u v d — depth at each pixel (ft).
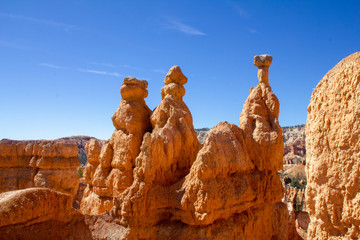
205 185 45.32
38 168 92.38
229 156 49.49
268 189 53.52
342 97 28.94
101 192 67.00
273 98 57.36
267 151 54.29
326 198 29.76
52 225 44.11
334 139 29.48
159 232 48.49
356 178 27.43
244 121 56.85
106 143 71.31
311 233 31.78
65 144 92.89
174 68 68.18
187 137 58.85
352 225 27.61
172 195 49.52
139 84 69.46
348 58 30.12
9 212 38.75
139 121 66.69
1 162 93.50
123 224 48.73
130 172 63.52
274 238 57.00
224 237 45.96
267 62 59.16
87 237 48.06
